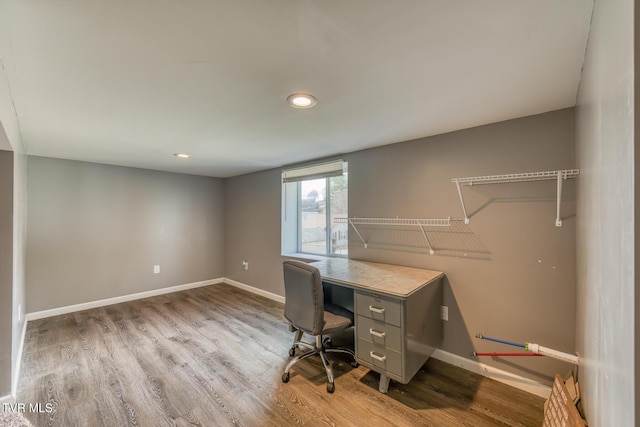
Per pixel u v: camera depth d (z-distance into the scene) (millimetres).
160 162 3791
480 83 1550
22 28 1062
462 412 1853
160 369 2354
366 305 2084
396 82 1538
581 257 1485
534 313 2033
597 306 950
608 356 750
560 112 1922
